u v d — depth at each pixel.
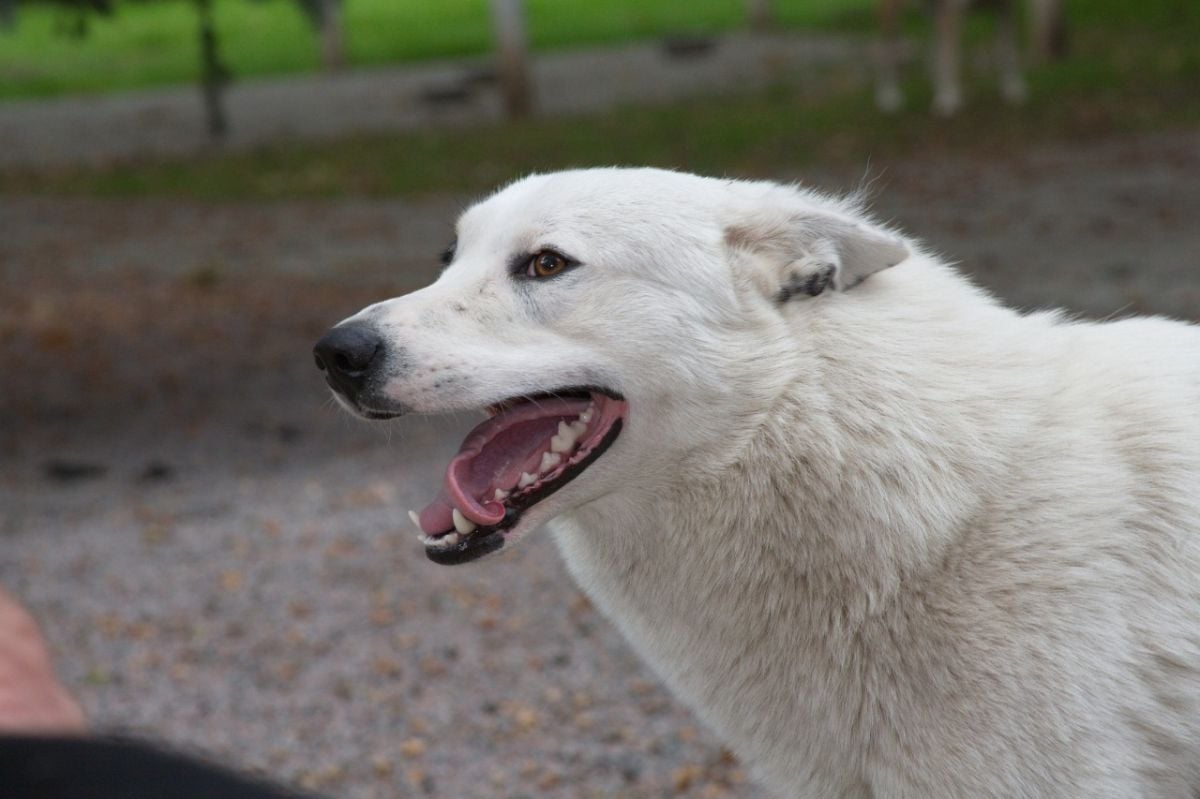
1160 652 2.50
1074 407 2.70
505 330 2.84
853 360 2.69
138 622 5.89
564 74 24.41
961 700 2.51
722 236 2.84
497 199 3.13
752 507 2.69
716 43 26.25
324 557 6.47
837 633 2.61
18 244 14.48
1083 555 2.52
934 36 16.69
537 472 2.82
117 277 12.84
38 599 6.16
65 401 9.31
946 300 2.84
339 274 12.30
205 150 20.02
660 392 2.74
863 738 2.62
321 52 28.83
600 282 2.80
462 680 5.18
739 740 2.82
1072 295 9.28
